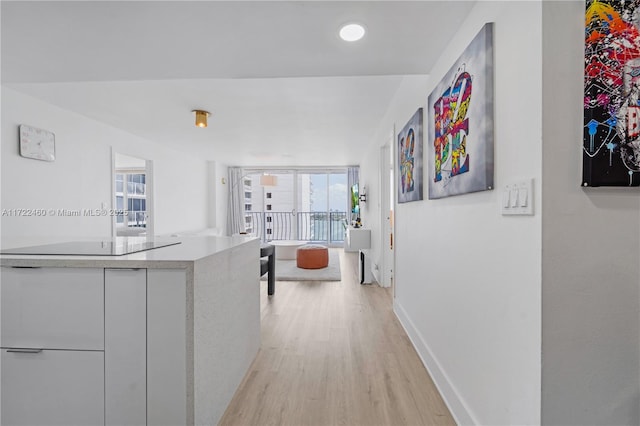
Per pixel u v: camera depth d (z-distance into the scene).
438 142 1.80
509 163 1.12
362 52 1.81
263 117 3.74
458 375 1.57
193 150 5.94
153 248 1.60
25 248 1.57
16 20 1.50
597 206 0.95
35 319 1.27
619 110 0.91
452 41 1.66
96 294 1.25
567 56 0.94
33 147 2.97
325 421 1.56
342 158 6.84
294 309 3.24
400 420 1.57
